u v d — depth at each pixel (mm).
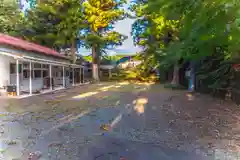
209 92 12633
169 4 2408
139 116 6656
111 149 3895
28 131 4918
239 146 4066
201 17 2186
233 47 2479
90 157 3535
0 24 23078
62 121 5902
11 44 12492
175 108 8031
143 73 28641
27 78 14031
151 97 11219
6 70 12500
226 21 2057
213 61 11383
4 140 4285
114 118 6348
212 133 4910
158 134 4828
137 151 3811
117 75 31750
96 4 25078
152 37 20109
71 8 24188
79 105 8594
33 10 24578
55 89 15414
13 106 8273
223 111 7414
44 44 25734
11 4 24031
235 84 9539
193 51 2818
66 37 25531
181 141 4371
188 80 16016
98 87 18156
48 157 3506
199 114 6949
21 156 3529
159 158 3520
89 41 25203
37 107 8086
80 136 4617
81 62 32094
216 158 3527
